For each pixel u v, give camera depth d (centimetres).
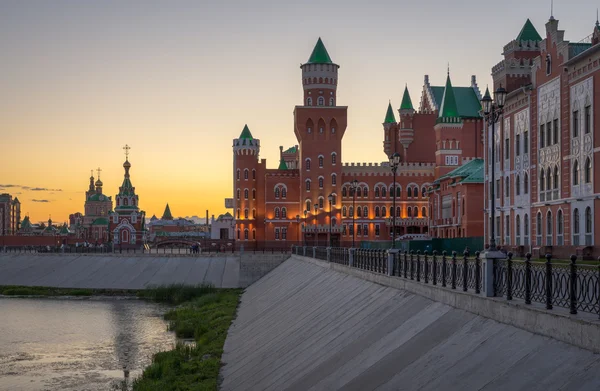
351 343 3003
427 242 7338
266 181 13712
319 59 13638
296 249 9988
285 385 2869
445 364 2108
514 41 7250
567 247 5109
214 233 19075
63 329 6462
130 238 16175
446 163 12938
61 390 4119
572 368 1591
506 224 6631
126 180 16488
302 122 13475
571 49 5259
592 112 4847
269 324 4831
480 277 2464
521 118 6234
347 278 4806
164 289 9325
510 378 1742
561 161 5381
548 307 1867
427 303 2898
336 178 13450
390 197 13750
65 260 11500
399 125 14725
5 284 10550
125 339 5872
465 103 13238
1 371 4653
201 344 4953
